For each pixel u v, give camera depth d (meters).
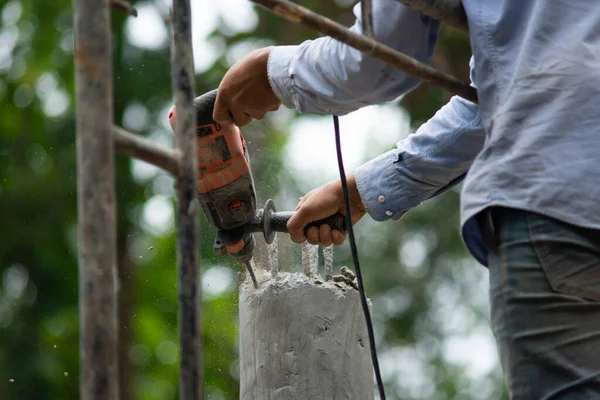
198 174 5.01
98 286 2.68
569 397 3.22
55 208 16.61
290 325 4.99
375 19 3.73
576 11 3.39
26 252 16.41
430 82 3.64
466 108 4.73
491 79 3.45
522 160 3.30
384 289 18.91
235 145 4.99
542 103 3.32
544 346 3.28
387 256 19.02
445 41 15.75
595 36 3.36
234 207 5.08
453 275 19.17
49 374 15.88
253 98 4.49
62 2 17.02
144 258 15.80
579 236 3.25
